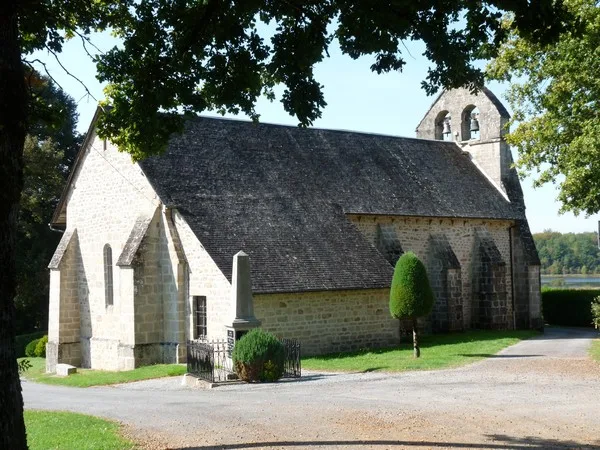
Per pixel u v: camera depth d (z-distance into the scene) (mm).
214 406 13812
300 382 17812
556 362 20547
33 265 41469
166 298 24844
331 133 33094
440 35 10312
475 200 34688
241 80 11492
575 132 24609
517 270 35969
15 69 7270
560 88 24172
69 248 29531
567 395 14391
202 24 11047
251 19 11234
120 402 15336
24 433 7141
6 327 7023
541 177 26750
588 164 23188
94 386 20562
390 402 13727
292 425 11539
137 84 11359
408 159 34688
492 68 26766
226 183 26734
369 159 32875
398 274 22938
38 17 10242
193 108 11688
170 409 13641
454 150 38094
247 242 24562
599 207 25953
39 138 44344
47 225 43375
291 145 30766
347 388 16141
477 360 21531
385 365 20656
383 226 30203
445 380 17141
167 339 24766
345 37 10688
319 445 10078
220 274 22906
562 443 10102
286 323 23984
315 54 11031
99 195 28297
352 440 10359
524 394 14570
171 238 24578
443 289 31688
